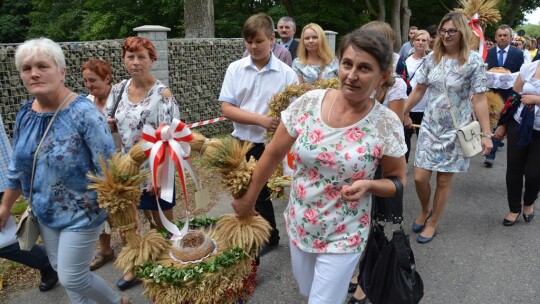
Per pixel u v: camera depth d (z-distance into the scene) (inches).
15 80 212.5
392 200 83.6
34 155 89.7
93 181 90.8
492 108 201.9
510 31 278.4
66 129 89.0
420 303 122.3
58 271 93.5
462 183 224.2
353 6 757.9
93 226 93.0
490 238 162.4
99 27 724.0
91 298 98.6
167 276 79.7
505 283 132.1
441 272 138.5
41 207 91.3
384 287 86.7
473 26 194.1
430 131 153.9
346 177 77.0
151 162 84.8
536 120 158.4
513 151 166.9
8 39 957.8
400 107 124.5
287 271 138.0
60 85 90.1
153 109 122.3
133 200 85.4
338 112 77.0
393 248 85.4
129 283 128.9
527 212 175.3
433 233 160.4
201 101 317.1
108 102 129.6
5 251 115.5
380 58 69.1
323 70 157.8
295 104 81.5
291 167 117.8
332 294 81.5
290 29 239.3
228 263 81.9
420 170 158.2
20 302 124.0
